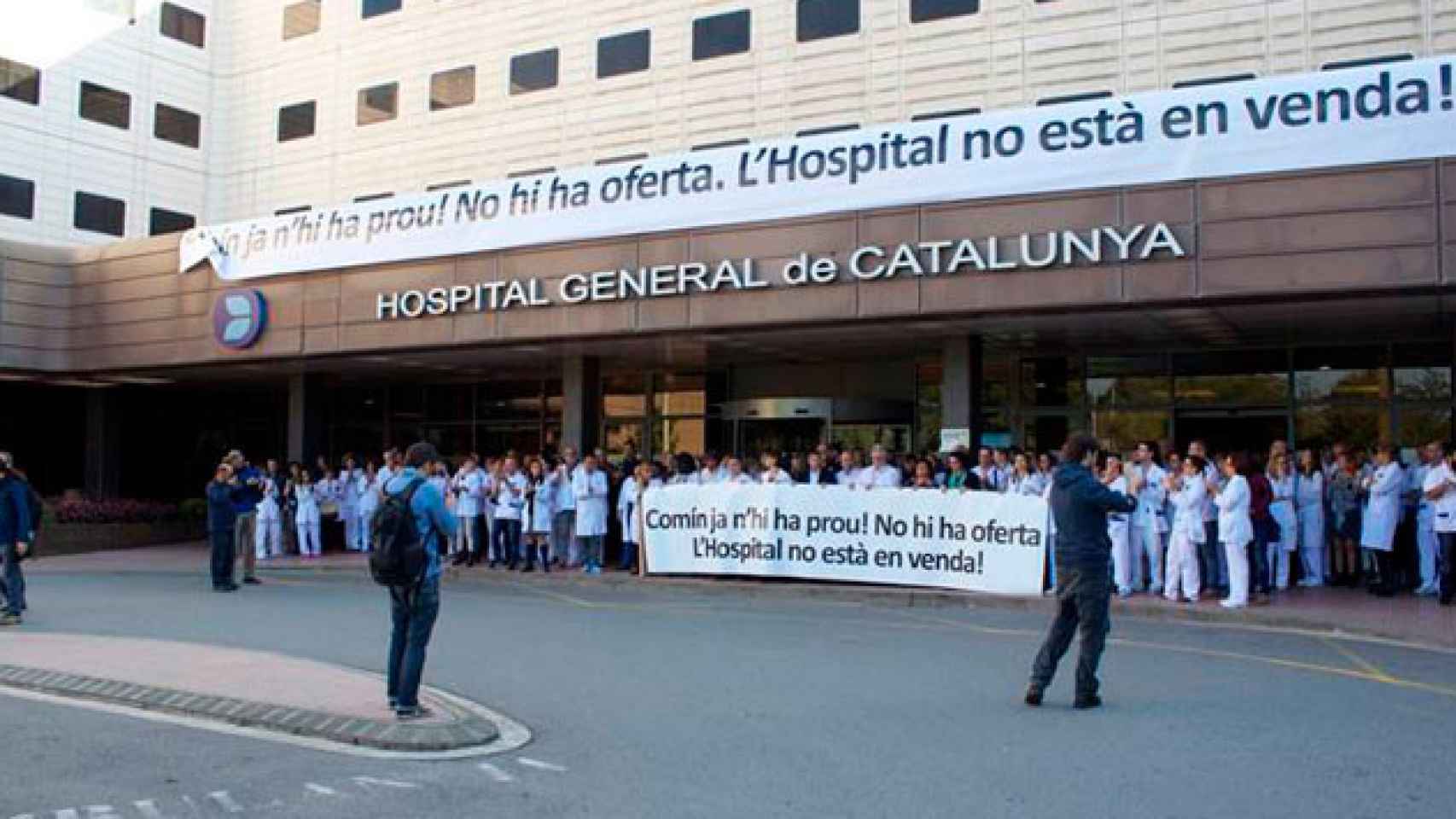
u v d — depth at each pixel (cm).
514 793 627
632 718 805
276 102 3131
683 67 2459
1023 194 1611
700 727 779
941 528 1559
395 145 2852
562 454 2009
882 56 2261
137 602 1507
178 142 3256
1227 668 1011
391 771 670
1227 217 1502
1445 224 1404
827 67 2308
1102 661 1047
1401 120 1429
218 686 873
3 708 835
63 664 973
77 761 688
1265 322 1708
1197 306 1562
